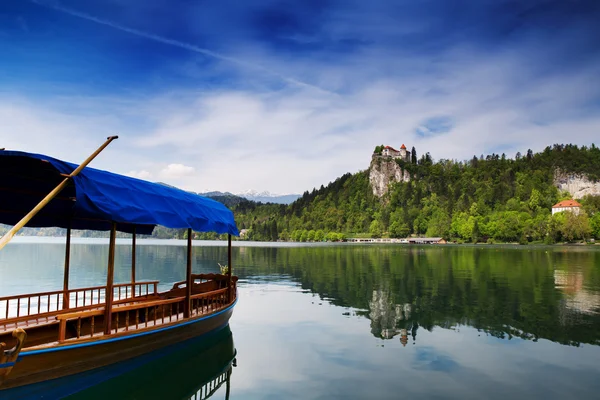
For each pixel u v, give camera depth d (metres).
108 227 16.52
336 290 28.11
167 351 12.35
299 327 17.14
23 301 23.12
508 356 13.24
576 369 12.05
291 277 36.44
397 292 27.05
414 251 90.88
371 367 12.20
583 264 50.22
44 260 52.06
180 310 15.52
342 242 198.62
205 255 68.75
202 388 10.68
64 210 13.88
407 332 16.31
